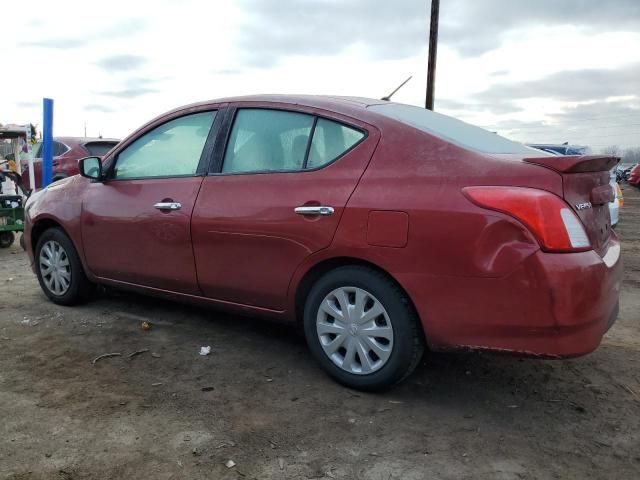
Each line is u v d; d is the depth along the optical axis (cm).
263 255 340
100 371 347
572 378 342
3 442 263
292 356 373
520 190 264
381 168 304
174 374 343
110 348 385
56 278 477
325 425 282
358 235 300
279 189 334
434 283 280
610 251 301
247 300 358
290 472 243
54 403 303
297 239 323
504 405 306
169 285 396
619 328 443
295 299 337
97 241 433
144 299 501
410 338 295
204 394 316
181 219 375
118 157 433
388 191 295
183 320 445
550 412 299
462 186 277
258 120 363
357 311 310
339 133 327
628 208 1666
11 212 816
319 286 323
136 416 289
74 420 284
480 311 271
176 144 401
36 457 251
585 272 258
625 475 243
